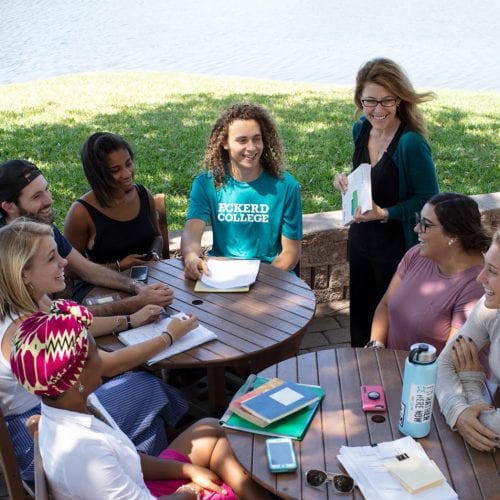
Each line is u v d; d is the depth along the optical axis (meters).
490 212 4.84
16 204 3.25
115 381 2.82
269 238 3.80
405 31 21.50
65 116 8.80
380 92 3.33
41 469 1.95
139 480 2.18
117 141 3.62
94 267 3.46
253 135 3.55
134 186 3.85
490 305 2.33
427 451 2.17
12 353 1.95
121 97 10.15
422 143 3.41
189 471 2.46
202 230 3.79
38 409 2.55
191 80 11.95
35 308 2.50
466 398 2.36
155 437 2.79
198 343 2.86
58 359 1.90
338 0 28.72
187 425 3.56
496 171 6.68
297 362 2.70
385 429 2.29
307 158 6.79
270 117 3.65
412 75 15.49
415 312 2.93
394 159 3.44
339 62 17.14
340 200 5.75
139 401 2.78
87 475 1.97
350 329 4.29
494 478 2.05
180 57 18.30
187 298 3.29
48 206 3.34
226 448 2.55
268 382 2.51
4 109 9.34
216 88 11.02
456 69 16.03
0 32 22.27
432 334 2.89
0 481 3.18
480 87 14.05
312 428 2.30
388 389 2.51
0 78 15.59
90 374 2.04
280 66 16.81
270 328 3.00
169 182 6.16
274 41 20.38
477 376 2.45
